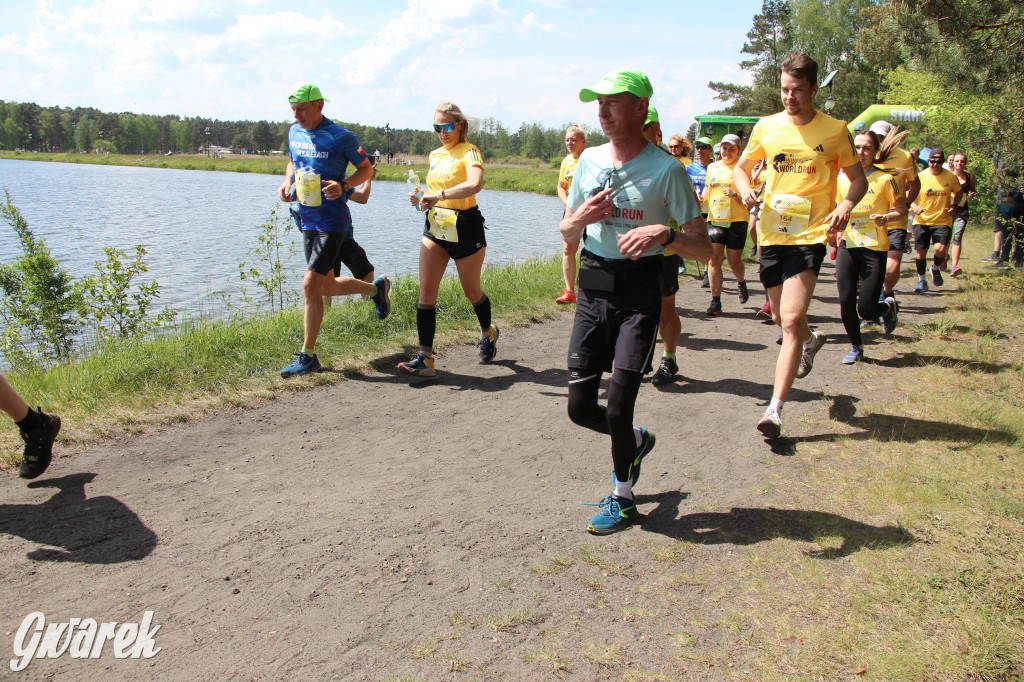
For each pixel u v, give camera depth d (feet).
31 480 13.05
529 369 21.47
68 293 25.34
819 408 17.87
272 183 219.82
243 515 12.17
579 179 11.75
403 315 25.00
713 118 84.58
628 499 12.00
